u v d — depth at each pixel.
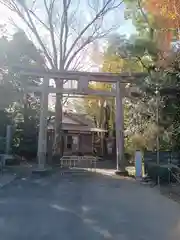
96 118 30.67
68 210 6.38
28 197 7.83
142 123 13.74
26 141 19.86
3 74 16.36
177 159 11.91
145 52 13.49
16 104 19.80
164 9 11.01
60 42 19.91
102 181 11.45
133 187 9.92
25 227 5.02
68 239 4.41
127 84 15.06
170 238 4.55
